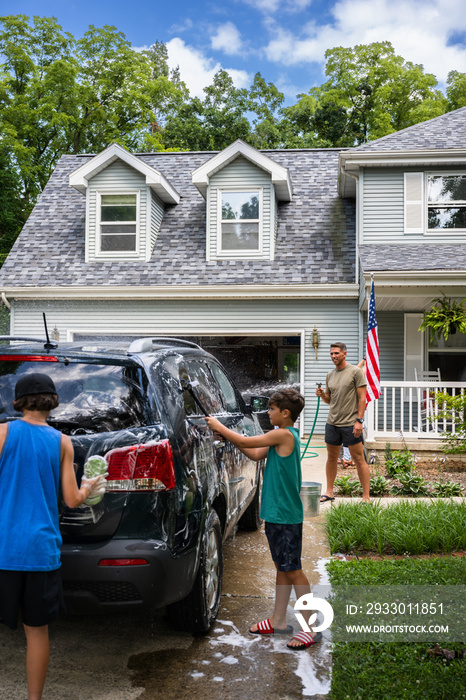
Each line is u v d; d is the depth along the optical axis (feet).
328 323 42.86
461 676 9.74
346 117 113.09
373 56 113.91
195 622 11.07
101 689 9.36
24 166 84.64
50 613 8.08
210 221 45.24
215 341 54.19
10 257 47.03
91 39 97.55
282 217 47.62
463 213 41.86
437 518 17.71
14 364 10.94
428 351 42.09
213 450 12.44
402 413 31.89
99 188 46.68
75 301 44.93
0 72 90.84
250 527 18.92
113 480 9.42
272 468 11.34
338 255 43.91
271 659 10.47
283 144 101.24
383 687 9.33
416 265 35.09
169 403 10.68
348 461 30.22
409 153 40.98
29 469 8.18
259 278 42.91
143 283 43.62
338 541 16.61
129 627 11.73
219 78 110.01
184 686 9.50
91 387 10.40
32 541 7.95
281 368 53.31
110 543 9.27
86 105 94.63
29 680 8.14
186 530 10.05
